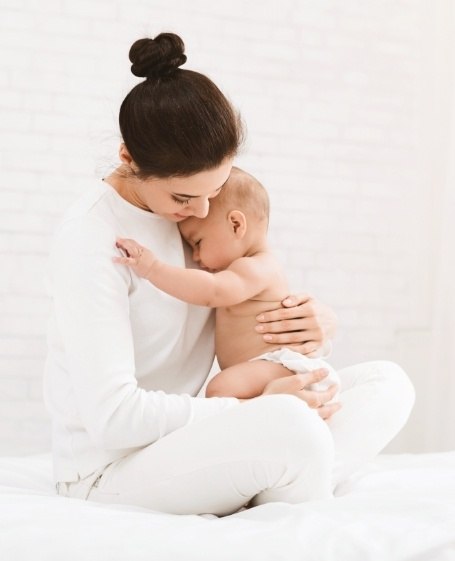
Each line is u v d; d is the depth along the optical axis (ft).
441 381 11.99
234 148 5.82
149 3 12.35
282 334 6.57
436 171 12.94
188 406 5.81
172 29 12.42
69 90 12.06
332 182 13.01
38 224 11.92
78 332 5.68
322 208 12.96
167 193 5.89
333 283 12.97
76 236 5.85
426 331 12.92
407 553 4.59
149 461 5.65
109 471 5.90
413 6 13.32
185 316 6.31
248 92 12.71
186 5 12.48
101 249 5.85
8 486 6.51
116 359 5.70
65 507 5.14
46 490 6.63
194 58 12.51
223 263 6.61
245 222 6.55
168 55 5.81
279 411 5.38
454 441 11.78
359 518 4.98
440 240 12.78
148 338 6.18
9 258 11.82
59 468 6.12
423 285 12.98
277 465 5.35
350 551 4.57
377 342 13.09
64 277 5.75
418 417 12.87
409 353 13.07
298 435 5.32
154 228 6.27
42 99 11.98
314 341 6.66
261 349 6.58
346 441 6.30
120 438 5.66
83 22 12.13
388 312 13.16
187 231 6.54
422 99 13.17
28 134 11.93
